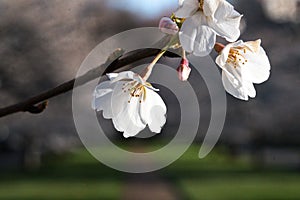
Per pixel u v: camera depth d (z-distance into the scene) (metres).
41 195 20.64
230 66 2.82
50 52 12.24
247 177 26.38
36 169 30.73
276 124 24.64
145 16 12.03
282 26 20.72
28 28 11.80
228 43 2.78
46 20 11.27
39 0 11.09
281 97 21.97
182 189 22.98
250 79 2.83
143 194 21.92
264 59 2.82
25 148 30.72
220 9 2.57
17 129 23.09
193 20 2.58
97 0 11.94
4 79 13.63
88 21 11.51
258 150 29.80
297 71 21.44
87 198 20.05
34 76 13.51
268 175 26.70
